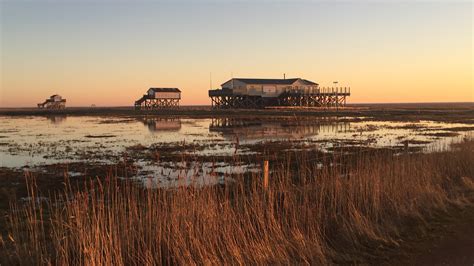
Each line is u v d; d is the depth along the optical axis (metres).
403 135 40.34
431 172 14.05
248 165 22.30
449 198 12.20
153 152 28.55
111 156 26.66
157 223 8.26
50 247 8.59
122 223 8.40
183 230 8.16
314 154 25.89
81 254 7.68
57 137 41.19
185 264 7.27
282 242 8.20
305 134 42.09
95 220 8.13
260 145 31.92
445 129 47.72
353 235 8.91
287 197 10.46
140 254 7.78
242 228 8.59
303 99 94.94
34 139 39.00
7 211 12.65
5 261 7.93
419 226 9.80
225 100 100.38
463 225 9.88
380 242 8.81
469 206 11.45
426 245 8.66
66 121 76.38
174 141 36.31
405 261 7.88
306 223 9.34
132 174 19.98
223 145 32.50
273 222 8.66
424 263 7.76
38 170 21.23
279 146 31.06
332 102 101.75
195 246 7.66
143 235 8.06
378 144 32.22
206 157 25.52
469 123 59.19
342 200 10.64
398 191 11.42
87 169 21.45
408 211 10.63
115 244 7.46
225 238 7.97
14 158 26.00
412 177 12.62
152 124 62.62
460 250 8.30
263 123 60.28
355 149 28.50
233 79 94.44
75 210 8.78
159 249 7.70
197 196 9.24
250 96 93.50
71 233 8.25
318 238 8.68
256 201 9.45
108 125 61.66
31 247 8.52
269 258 7.67
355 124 57.62
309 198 11.13
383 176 12.27
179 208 8.64
